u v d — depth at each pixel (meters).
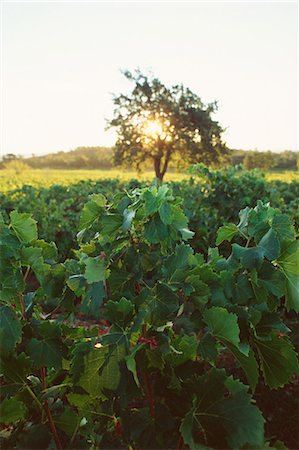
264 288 1.88
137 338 1.87
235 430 1.64
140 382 2.06
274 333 1.92
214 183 6.30
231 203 6.15
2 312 1.80
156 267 1.94
